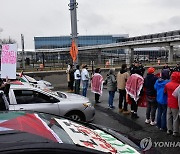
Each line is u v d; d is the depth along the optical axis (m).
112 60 34.75
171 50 60.56
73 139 2.27
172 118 6.42
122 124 7.56
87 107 7.11
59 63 29.72
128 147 2.78
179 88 5.94
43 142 2.01
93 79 10.98
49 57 32.31
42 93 6.56
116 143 2.78
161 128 6.88
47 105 6.45
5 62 5.45
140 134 6.55
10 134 2.09
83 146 2.16
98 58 34.66
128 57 37.75
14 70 5.36
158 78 6.95
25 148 1.89
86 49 74.56
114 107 10.07
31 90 6.45
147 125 7.42
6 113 2.85
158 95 6.73
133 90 7.88
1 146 1.89
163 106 6.68
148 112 7.51
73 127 2.74
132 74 8.11
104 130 3.30
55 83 19.17
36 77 18.80
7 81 5.45
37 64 30.45
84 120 7.12
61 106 6.65
